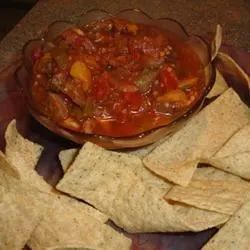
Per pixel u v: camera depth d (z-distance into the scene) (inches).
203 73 14.7
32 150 14.0
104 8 20.1
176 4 20.2
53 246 11.7
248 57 16.4
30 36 18.7
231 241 11.8
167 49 14.9
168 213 12.0
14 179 12.7
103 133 13.5
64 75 13.9
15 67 16.4
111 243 12.1
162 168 12.9
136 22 16.2
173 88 13.9
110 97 13.7
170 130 13.6
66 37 15.2
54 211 12.3
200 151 13.4
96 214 12.6
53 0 20.5
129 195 12.4
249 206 12.1
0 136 14.9
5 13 29.3
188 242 12.8
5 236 12.0
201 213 12.3
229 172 13.1
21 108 15.6
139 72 14.1
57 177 14.2
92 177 12.7
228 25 19.0
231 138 13.6
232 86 15.5
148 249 12.8
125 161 12.9
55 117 13.8
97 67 14.1
